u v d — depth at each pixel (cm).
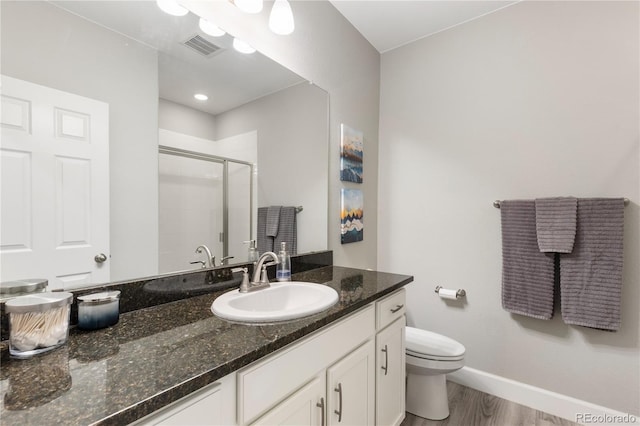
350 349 116
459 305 212
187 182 127
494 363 198
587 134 170
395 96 243
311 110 185
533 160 186
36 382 60
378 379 136
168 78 120
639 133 157
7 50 82
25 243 84
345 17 208
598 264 159
